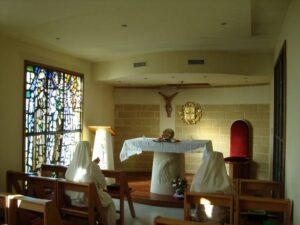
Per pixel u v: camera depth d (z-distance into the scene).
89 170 3.70
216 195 2.82
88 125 7.29
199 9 3.75
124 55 6.55
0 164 4.79
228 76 6.45
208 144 5.45
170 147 5.54
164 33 4.88
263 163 7.47
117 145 8.59
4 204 2.66
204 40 5.30
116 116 8.64
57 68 6.20
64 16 4.03
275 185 3.62
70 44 5.59
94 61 7.23
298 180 2.94
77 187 3.48
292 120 3.38
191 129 8.36
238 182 3.71
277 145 5.23
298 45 3.04
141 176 7.80
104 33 4.88
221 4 3.58
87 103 7.25
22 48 5.30
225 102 8.03
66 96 6.54
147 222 4.62
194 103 8.33
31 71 5.52
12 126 5.03
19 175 4.22
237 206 2.69
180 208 5.31
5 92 4.90
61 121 6.35
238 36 5.04
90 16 4.03
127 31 4.76
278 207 2.60
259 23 4.49
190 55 6.09
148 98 8.63
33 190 3.99
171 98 8.50
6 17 4.05
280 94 4.68
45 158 5.84
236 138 7.69
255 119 7.63
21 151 5.20
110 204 3.86
